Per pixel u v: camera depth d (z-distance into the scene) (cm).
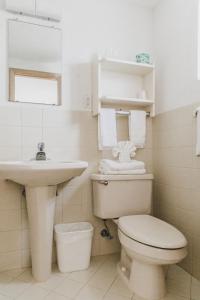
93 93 180
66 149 174
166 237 120
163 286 129
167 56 182
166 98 183
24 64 164
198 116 139
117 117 190
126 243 130
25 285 139
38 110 167
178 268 162
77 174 138
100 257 179
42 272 144
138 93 195
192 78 154
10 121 160
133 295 130
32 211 142
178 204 167
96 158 182
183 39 163
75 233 156
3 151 158
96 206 170
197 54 150
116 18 191
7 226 158
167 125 181
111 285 140
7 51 160
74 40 178
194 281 145
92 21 184
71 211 175
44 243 143
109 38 189
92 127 182
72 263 156
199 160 148
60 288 136
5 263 157
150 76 190
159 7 193
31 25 166
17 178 129
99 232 183
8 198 158
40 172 123
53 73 172
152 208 197
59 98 173
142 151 198
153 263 119
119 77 194
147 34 200
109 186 162
